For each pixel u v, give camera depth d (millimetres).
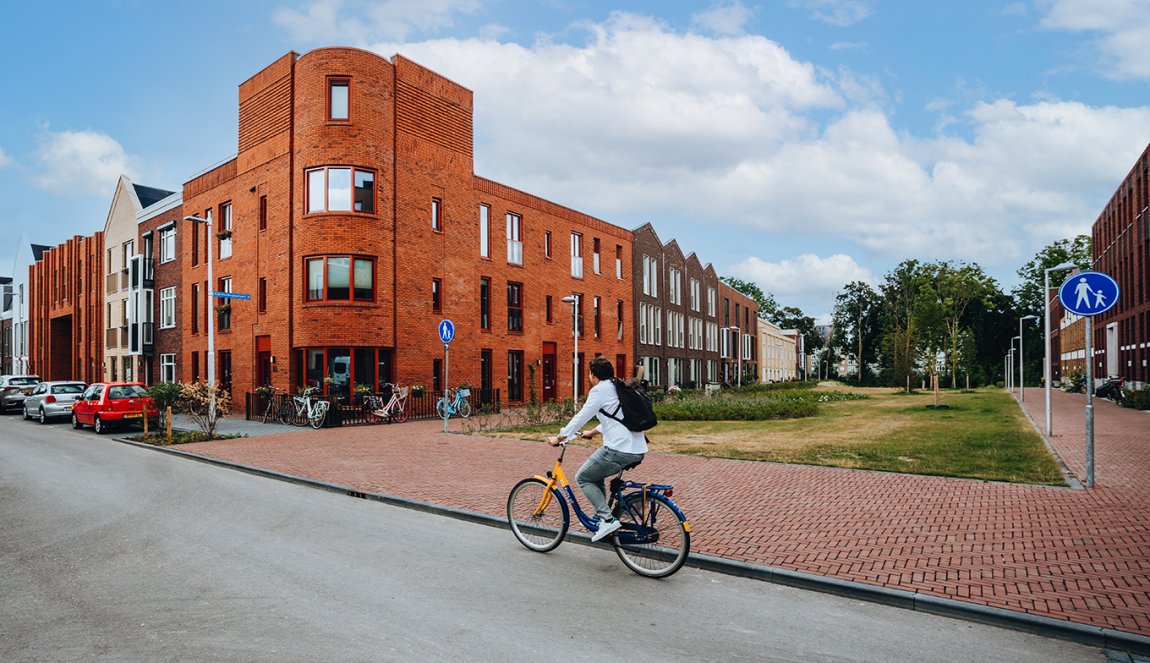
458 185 24953
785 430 17000
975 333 68500
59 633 4336
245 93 24219
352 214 20984
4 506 8555
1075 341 48781
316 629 4402
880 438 14875
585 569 5871
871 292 82375
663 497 5668
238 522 7633
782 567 5652
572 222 32438
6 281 66875
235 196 24734
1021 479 9477
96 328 36062
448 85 24578
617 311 36406
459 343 24719
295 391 21766
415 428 18297
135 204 32656
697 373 47812
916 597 4906
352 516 7980
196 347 27250
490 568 5855
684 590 5312
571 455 12594
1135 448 12828
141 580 5469
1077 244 61750
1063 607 4691
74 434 18922
